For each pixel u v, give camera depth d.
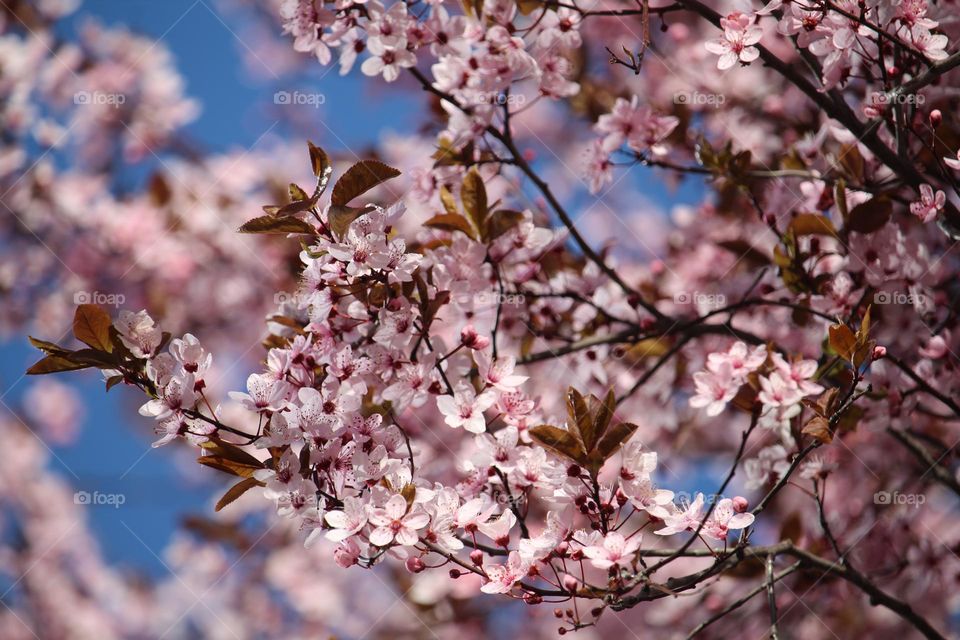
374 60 1.25
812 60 1.24
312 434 1.15
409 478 1.15
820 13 1.19
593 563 1.13
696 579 1.14
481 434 1.16
